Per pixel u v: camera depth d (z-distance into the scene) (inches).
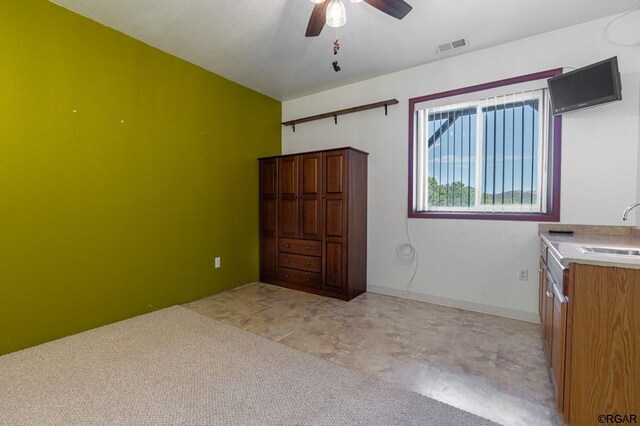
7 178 86.6
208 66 137.4
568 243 78.0
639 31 96.0
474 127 125.1
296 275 153.5
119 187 111.0
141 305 118.4
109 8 97.0
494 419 62.1
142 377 76.4
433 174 135.9
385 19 101.4
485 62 121.0
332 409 65.1
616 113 99.6
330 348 92.2
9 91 86.5
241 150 158.4
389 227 145.6
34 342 92.2
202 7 96.5
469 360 85.1
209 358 85.8
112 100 108.5
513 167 117.4
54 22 94.6
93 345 92.9
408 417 62.7
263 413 63.9
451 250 129.9
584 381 57.0
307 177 148.4
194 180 136.3
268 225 163.8
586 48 103.6
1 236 85.8
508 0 91.9
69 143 98.3
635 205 88.4
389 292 145.9
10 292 87.7
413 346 93.5
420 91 136.3
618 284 54.2
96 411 64.0
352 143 156.6
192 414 63.4
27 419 61.5
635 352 53.7
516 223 115.9
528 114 114.2
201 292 140.1
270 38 114.3
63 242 97.7
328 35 111.6
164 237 125.5
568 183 106.3
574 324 57.4
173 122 127.6
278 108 181.0
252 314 120.0
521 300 115.6
